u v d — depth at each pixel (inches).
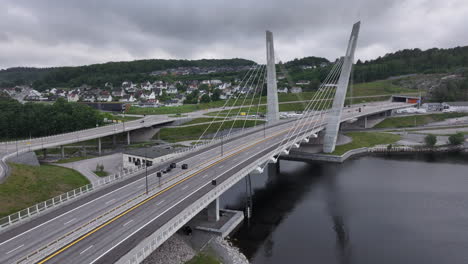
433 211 2655.0
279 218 2603.3
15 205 2187.5
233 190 3282.5
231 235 2314.2
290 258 2028.8
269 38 5083.7
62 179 2878.9
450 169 3786.9
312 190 3223.4
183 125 5989.2
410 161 4183.1
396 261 1984.5
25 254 1344.7
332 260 2010.3
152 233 1487.5
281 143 3467.0
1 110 5693.9
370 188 3225.9
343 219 2561.5
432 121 6569.9
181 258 1861.5
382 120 6491.1
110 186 2209.6
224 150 3255.4
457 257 2006.6
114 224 1598.2
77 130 5305.1
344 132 5605.3
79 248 1378.0
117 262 1240.8
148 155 3238.2
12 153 3309.5
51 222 1649.9
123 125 5024.6
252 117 6338.6
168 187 2135.8
